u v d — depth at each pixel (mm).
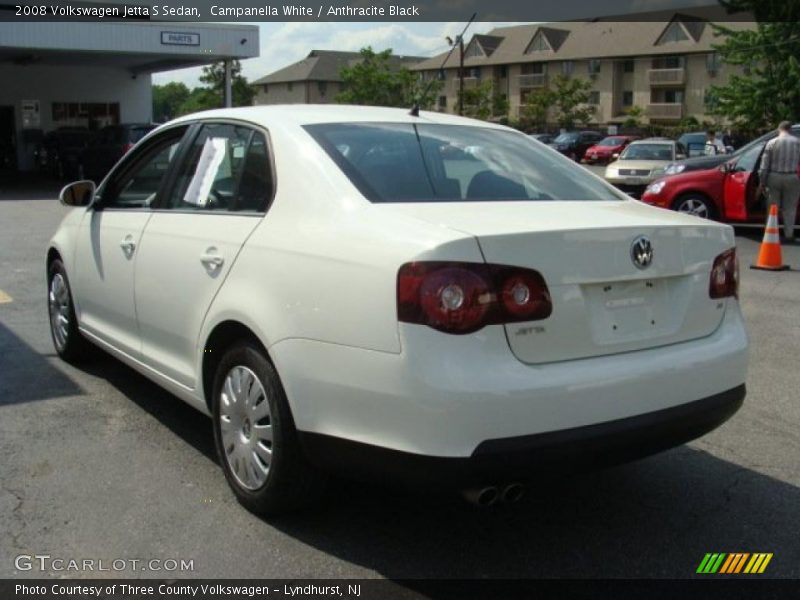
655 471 4133
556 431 2875
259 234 3498
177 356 4066
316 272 3125
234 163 3934
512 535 3463
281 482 3342
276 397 3285
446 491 2820
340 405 3000
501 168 3854
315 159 3516
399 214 3129
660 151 20875
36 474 3932
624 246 3104
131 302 4449
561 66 75188
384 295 2863
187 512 3574
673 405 3172
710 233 3432
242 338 3561
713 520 3615
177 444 4332
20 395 5059
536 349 2904
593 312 3053
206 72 46875
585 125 69938
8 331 6566
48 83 30312
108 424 4602
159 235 4184
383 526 3504
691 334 3348
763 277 9719
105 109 31609
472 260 2812
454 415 2744
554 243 2941
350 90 66125
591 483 3988
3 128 30109
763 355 6277
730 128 49125
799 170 12109
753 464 4227
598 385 2949
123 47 23359
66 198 5121
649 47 69312
